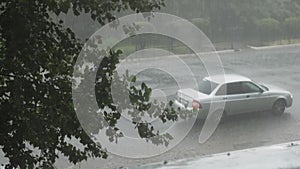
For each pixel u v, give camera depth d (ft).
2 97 6.95
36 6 6.75
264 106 29.09
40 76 7.01
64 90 7.14
